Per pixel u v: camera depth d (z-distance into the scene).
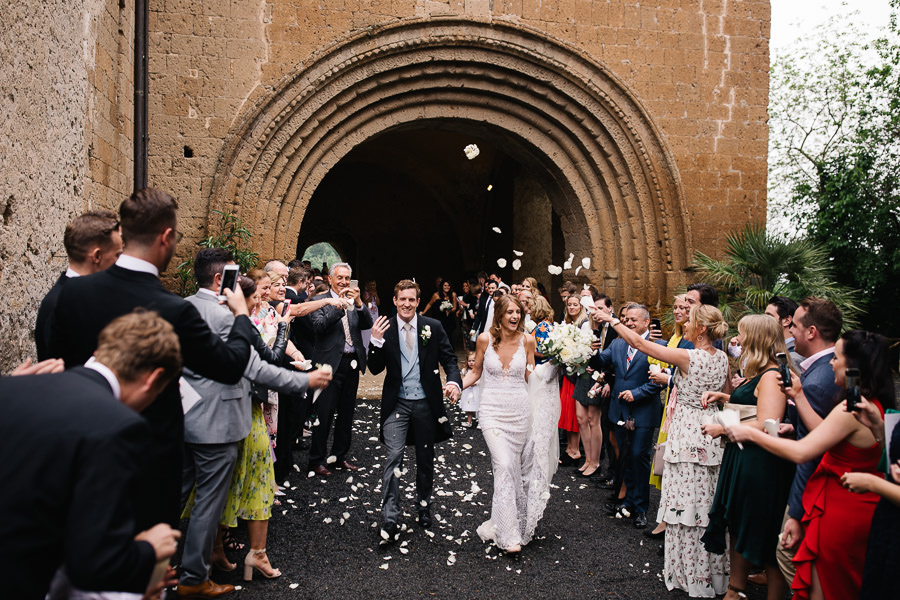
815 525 3.29
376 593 4.27
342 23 11.23
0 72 4.40
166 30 10.70
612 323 4.60
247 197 10.92
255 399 4.36
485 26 11.69
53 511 1.83
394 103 11.93
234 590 4.23
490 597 4.27
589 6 12.25
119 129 8.65
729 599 4.15
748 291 11.30
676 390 4.68
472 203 21.59
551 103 12.42
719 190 12.95
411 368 5.30
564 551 5.09
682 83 12.73
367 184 22.23
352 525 5.51
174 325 2.84
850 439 3.17
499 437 5.07
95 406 1.92
